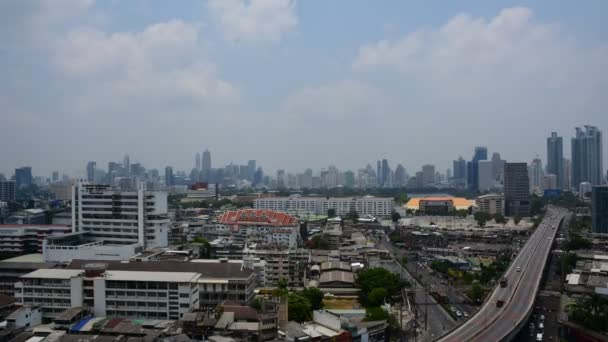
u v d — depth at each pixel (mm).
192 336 190625
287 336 192750
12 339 184375
